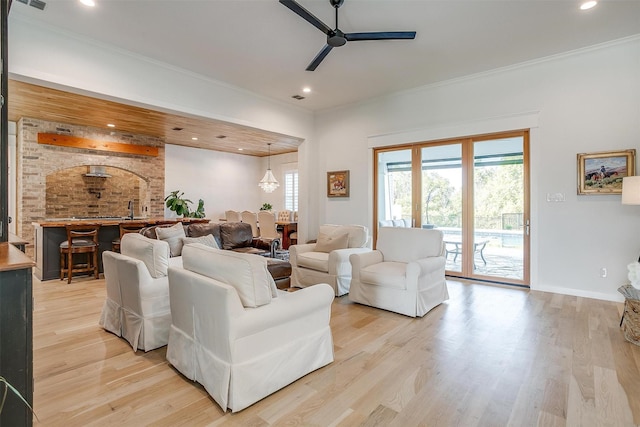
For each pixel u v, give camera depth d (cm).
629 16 320
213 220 959
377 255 402
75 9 305
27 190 611
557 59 406
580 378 215
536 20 326
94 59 364
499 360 241
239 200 1026
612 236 379
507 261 457
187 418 177
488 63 427
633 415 177
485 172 472
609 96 377
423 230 392
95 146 685
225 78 472
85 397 196
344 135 607
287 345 208
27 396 132
